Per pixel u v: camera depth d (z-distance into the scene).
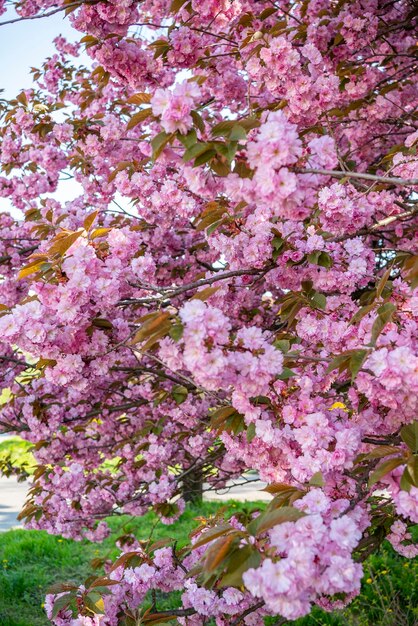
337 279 2.91
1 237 5.38
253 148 1.78
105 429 5.30
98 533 5.31
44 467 4.84
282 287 3.05
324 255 2.85
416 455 1.74
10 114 5.25
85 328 2.70
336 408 2.54
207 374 1.81
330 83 3.17
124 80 3.87
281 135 1.74
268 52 3.08
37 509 4.93
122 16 3.48
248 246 2.94
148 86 3.90
